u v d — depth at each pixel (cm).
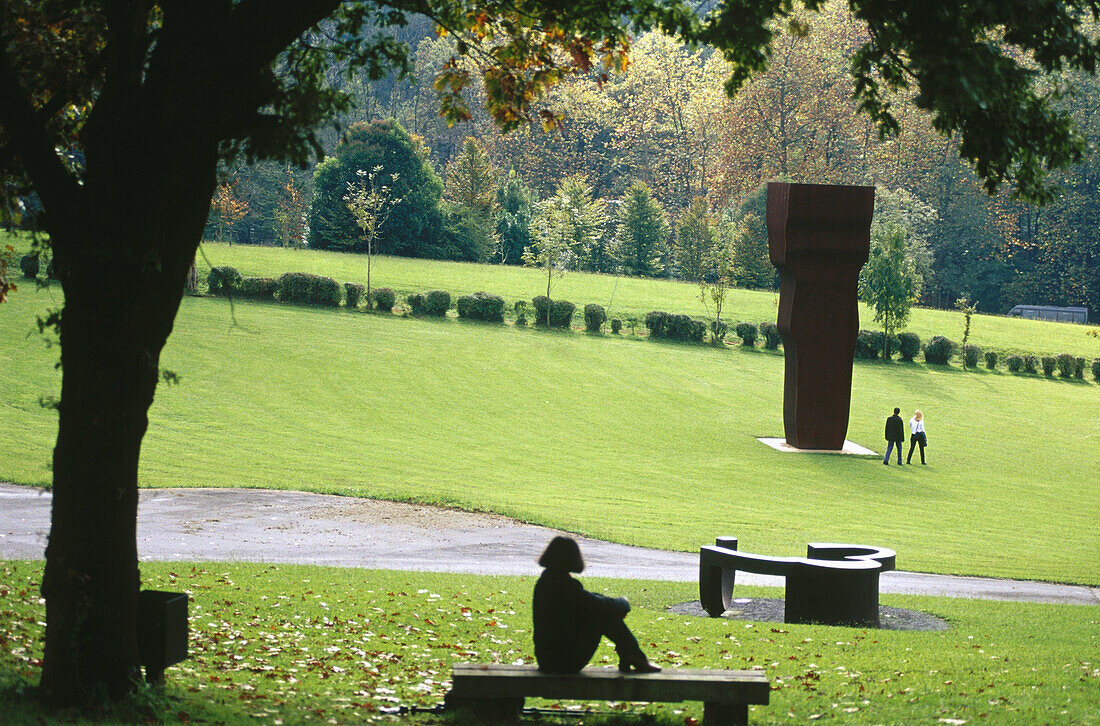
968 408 5319
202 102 848
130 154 833
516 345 5581
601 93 12975
